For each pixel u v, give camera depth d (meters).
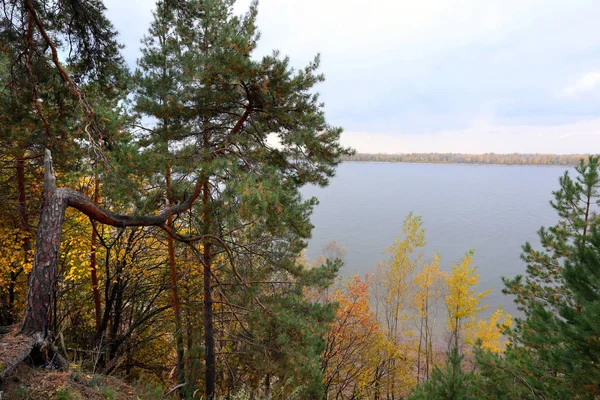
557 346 6.29
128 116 8.00
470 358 19.83
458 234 70.94
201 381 8.83
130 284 11.75
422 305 21.50
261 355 7.46
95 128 6.29
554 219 88.94
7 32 5.96
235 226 7.14
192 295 11.48
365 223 81.81
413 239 21.09
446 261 50.31
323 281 8.04
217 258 10.14
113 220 5.35
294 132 7.09
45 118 6.80
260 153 6.96
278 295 8.09
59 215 4.46
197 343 9.97
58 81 6.61
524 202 126.56
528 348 8.41
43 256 4.17
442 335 27.02
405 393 19.03
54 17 6.33
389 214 96.00
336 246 45.47
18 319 9.80
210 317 8.16
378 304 23.84
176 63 7.78
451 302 19.91
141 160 5.90
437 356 24.80
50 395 3.39
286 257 7.93
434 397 6.81
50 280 4.13
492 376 7.16
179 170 6.45
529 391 6.49
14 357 3.39
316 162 7.61
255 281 7.95
